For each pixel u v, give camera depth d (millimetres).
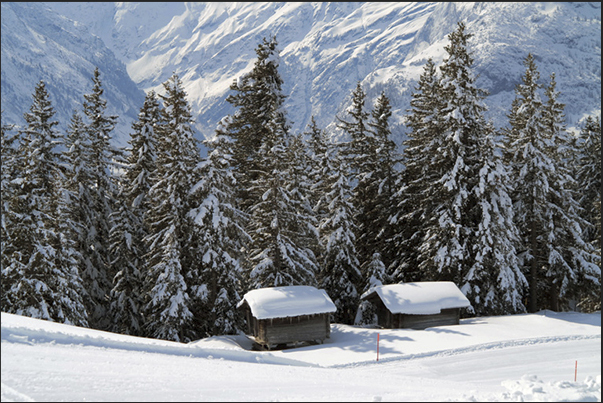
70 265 32531
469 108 37781
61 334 18219
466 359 25844
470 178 37469
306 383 15664
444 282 36125
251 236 37969
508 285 35625
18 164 31469
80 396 12234
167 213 34438
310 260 37094
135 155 38781
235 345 30047
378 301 36219
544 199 38938
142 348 19422
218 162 35125
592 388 14688
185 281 34875
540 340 29172
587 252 39500
